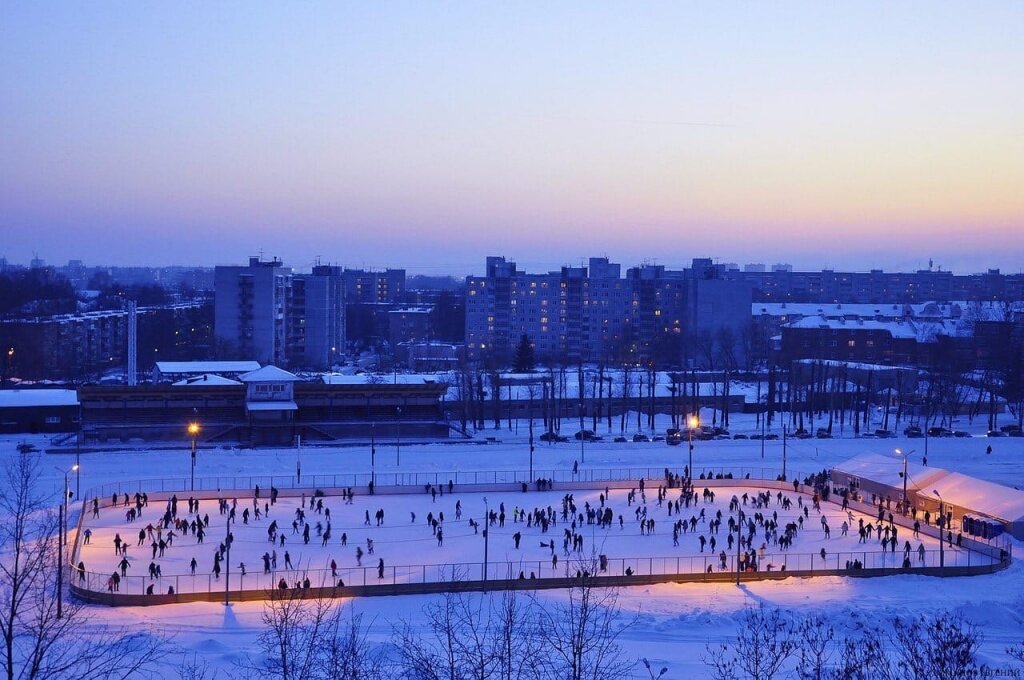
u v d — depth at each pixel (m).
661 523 105.88
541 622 62.25
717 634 66.50
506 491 122.56
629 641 64.38
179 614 70.31
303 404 158.38
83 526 100.06
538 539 97.44
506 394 186.50
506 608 67.81
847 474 126.94
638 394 197.38
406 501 115.62
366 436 157.75
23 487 78.69
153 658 58.06
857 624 68.12
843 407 184.88
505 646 55.41
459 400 179.75
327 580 80.25
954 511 110.06
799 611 71.81
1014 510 103.75
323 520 104.62
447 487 121.69
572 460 141.62
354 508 111.25
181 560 87.25
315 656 55.00
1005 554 90.00
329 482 125.12
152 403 154.75
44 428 156.75
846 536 100.75
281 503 113.38
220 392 156.62
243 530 99.62
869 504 112.38
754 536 99.81
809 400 182.62
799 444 157.00
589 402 192.12
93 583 77.56
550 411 181.25
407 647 56.16
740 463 142.88
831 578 84.62
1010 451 154.25
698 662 59.53
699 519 107.81
